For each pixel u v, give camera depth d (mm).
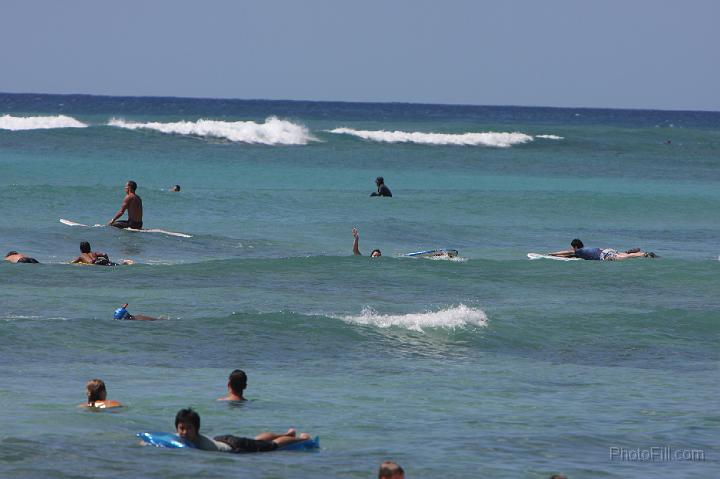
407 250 126625
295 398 55281
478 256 123062
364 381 61000
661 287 101625
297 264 104500
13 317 74375
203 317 75500
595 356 72375
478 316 80500
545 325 79750
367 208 163875
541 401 57031
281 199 166375
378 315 82750
